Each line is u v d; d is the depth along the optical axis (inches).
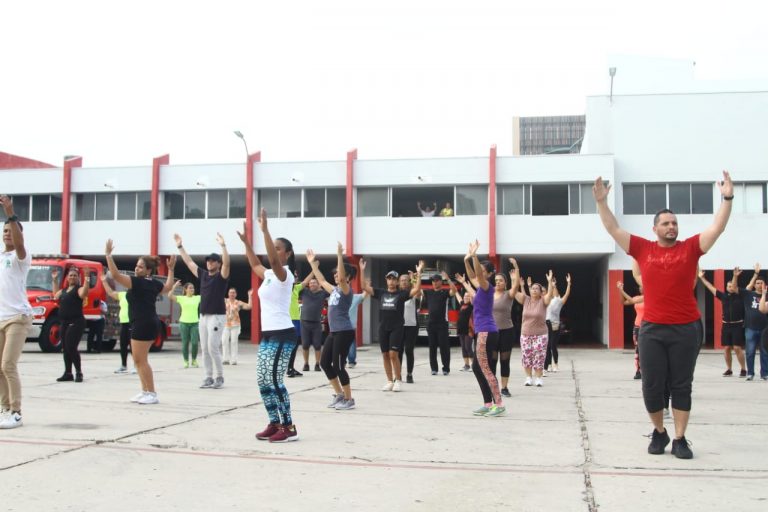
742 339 586.9
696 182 1170.0
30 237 1307.8
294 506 186.9
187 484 207.6
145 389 371.9
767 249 1144.8
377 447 264.8
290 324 276.2
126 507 183.9
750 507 187.0
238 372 585.0
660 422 253.6
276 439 269.9
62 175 1299.2
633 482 213.9
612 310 1149.7
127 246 1269.7
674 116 1176.8
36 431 284.2
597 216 1156.5
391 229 1204.5
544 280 1647.4
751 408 390.0
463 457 248.7
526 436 291.4
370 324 1264.8
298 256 1268.5
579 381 542.9
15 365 293.9
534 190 1182.3
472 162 1189.1
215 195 1262.3
